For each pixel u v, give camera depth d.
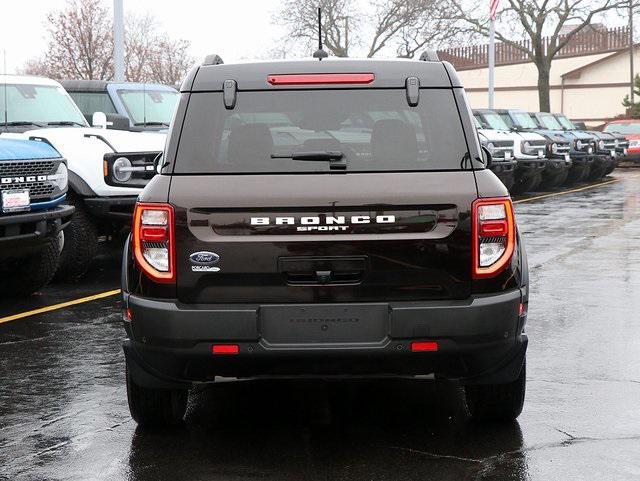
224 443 5.14
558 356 7.01
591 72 58.47
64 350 7.29
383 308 4.62
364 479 4.59
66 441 5.18
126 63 50.84
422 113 4.83
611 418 5.53
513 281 4.75
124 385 6.30
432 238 4.63
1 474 4.68
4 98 11.38
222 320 4.57
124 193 10.40
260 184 4.62
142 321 4.68
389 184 4.63
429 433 5.29
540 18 48.50
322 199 4.59
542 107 49.50
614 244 13.92
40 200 8.83
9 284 9.44
